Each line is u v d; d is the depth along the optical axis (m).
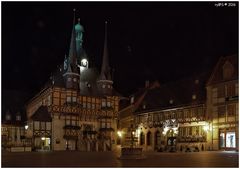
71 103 54.88
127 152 25.58
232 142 42.59
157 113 58.03
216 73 47.41
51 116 53.84
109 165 18.83
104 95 59.31
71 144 54.31
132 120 65.00
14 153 38.66
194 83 54.72
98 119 58.09
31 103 65.12
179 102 53.88
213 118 46.31
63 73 57.56
